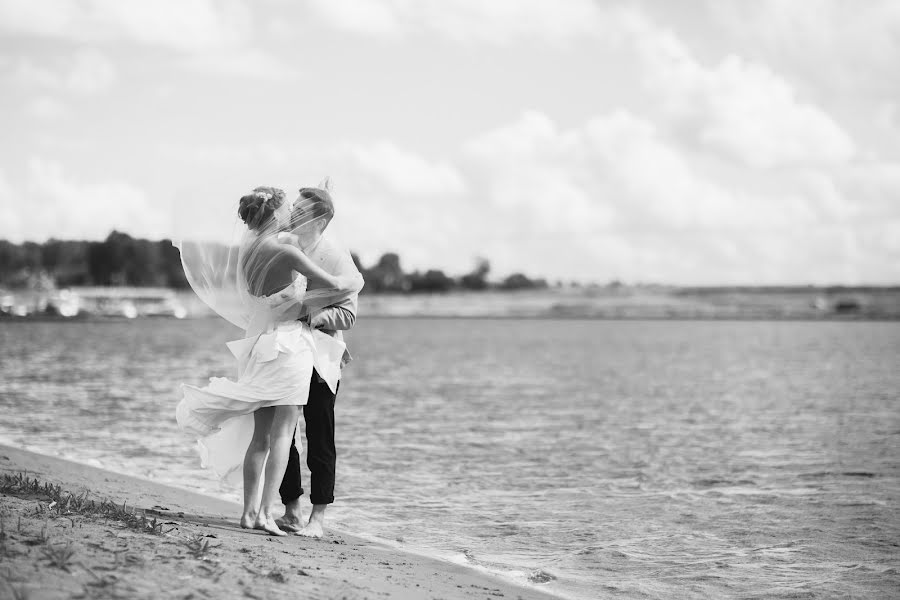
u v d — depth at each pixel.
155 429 16.72
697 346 84.38
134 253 177.25
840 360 56.50
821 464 13.89
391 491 11.01
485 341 97.25
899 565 7.52
